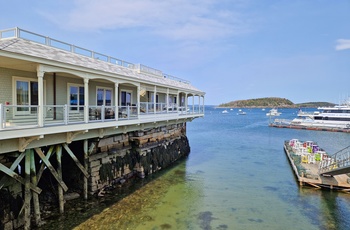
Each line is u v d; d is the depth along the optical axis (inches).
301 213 508.4
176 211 503.5
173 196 586.9
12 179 387.9
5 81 429.4
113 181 610.9
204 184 688.4
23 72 459.5
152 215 479.5
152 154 776.9
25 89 465.1
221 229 436.1
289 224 461.1
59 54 481.1
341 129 2098.9
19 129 354.9
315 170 751.7
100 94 676.7
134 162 703.7
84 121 478.0
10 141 363.6
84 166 521.7
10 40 418.6
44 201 481.1
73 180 544.4
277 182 715.4
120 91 758.5
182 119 1030.4
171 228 432.8
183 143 1091.9
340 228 448.5
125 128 636.1
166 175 768.9
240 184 694.5
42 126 390.0
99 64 606.9
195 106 1334.9
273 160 1021.2
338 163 672.4
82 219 444.5
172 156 936.9
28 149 392.2
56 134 442.6
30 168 396.5
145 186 650.2
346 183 631.8
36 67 419.2
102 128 547.8
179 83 1132.5
